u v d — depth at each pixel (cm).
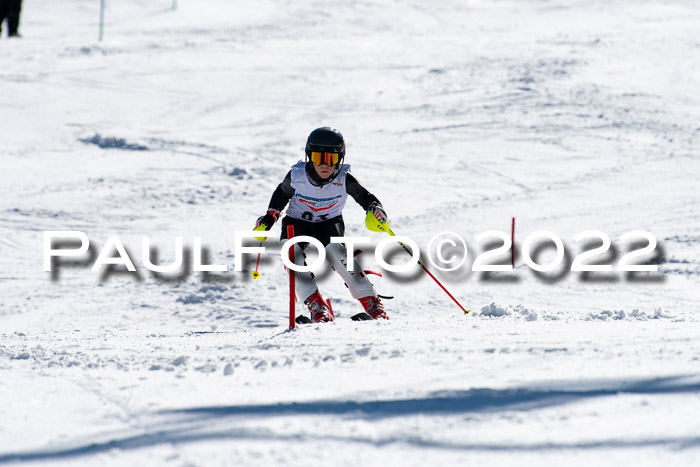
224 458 603
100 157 6575
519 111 7919
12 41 12025
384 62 10731
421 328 1595
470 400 774
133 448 642
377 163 6231
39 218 4800
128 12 15925
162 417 771
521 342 1257
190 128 7575
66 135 7319
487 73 9750
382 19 15412
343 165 2109
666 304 2719
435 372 989
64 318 2977
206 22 15100
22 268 3766
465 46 11888
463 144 6800
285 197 2112
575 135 6950
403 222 4550
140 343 1656
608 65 10006
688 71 9606
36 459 625
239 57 10981
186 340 1700
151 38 12700
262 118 7962
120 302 3175
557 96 8475
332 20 15162
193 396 888
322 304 2055
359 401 800
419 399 790
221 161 6359
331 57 11112
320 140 2016
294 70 10219
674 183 5112
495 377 917
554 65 9981
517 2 17388
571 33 13025
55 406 863
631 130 7044
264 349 1422
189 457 609
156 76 9756
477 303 2925
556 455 591
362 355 1218
